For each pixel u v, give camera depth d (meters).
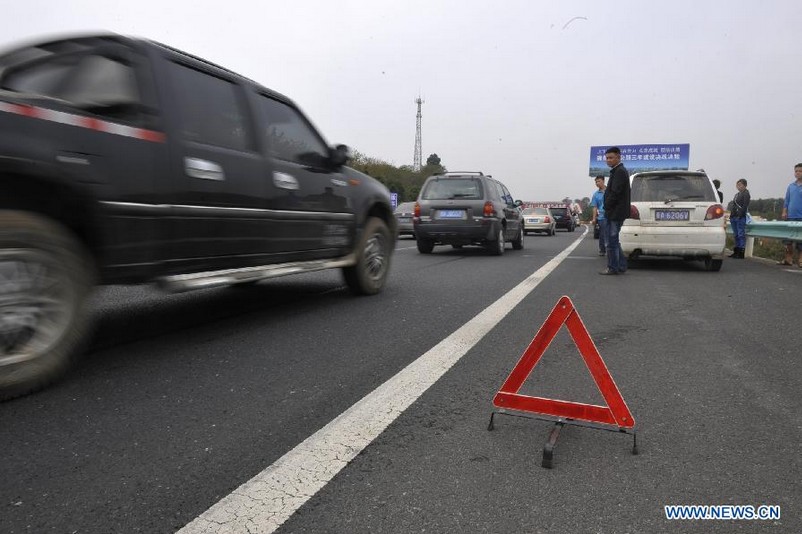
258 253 4.53
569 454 2.49
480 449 2.52
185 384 3.27
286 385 3.30
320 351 4.02
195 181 3.80
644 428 2.78
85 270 3.16
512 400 2.79
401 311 5.51
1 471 2.23
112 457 2.37
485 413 2.93
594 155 35.81
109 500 2.04
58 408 2.86
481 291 6.86
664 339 4.54
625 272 9.10
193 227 3.82
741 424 2.82
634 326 5.02
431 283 7.54
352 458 2.41
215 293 6.41
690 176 9.48
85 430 2.62
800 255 10.61
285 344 4.20
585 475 2.30
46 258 2.96
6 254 2.82
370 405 3.01
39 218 2.95
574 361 3.89
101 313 5.14
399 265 10.00
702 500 2.12
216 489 2.14
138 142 3.41
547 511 2.03
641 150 35.22
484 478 2.26
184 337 4.34
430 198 12.38
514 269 9.44
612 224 8.72
